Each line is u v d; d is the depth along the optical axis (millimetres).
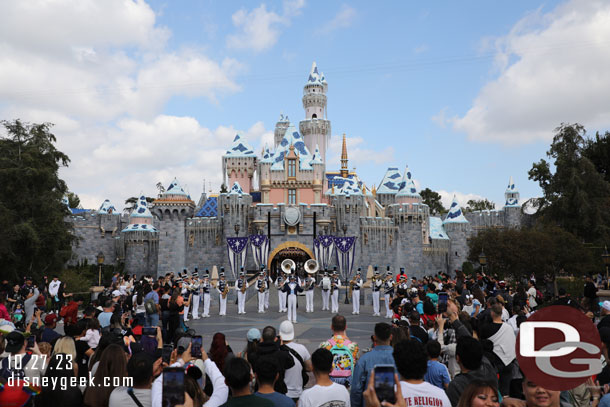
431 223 99812
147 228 87812
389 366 5500
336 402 7672
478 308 19172
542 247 64438
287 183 83125
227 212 76250
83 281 57312
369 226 80312
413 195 86438
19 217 54094
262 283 40812
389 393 5387
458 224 97812
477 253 74250
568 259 64000
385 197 103938
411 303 18828
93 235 92500
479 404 6094
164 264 78875
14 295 32281
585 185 69750
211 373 7938
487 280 29938
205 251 78688
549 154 75062
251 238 61750
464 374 7832
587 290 24719
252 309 44406
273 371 7250
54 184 57938
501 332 10609
